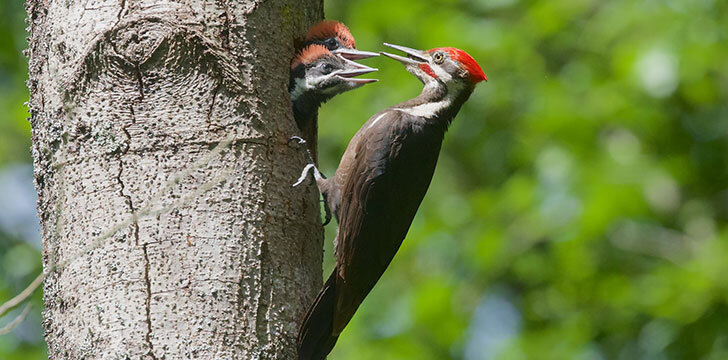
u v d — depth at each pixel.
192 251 5.97
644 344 13.07
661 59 12.95
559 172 13.34
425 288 13.44
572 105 13.68
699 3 13.23
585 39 14.55
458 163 16.45
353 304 7.31
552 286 13.94
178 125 6.16
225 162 6.18
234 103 6.30
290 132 6.61
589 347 13.41
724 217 14.14
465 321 13.74
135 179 6.07
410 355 13.11
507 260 13.73
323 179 7.66
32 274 13.88
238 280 6.02
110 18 6.27
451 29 14.33
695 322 12.56
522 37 14.55
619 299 13.05
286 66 6.75
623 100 13.44
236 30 6.45
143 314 5.84
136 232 5.96
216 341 5.86
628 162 13.29
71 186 6.16
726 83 14.02
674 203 14.14
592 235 12.79
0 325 11.95
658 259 13.62
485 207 14.12
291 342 6.14
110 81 6.20
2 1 15.24
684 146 14.24
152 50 6.19
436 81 8.05
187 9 6.33
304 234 6.52
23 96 15.02
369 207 7.39
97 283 5.94
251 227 6.16
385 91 14.89
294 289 6.30
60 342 6.04
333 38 8.07
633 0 13.70
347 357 13.29
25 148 15.45
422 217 14.96
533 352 13.54
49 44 6.45
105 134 6.13
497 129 15.89
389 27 14.96
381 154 7.43
